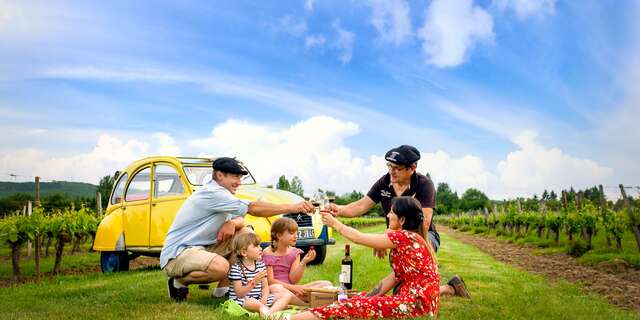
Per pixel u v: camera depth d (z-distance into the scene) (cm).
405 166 498
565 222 1700
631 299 695
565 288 736
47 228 1008
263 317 430
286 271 555
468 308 516
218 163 550
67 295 644
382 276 785
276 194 929
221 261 518
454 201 15912
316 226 960
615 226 1364
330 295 488
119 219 962
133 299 568
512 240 2219
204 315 453
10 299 619
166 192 905
